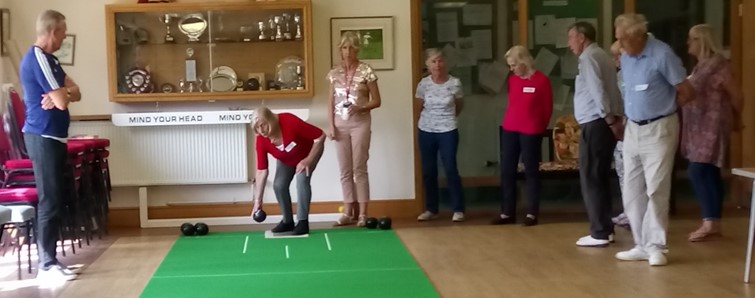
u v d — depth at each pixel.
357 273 5.14
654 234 5.25
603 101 5.55
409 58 7.62
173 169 7.46
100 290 4.87
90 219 6.39
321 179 7.64
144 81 7.44
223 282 4.97
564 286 4.73
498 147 7.96
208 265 5.50
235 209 7.60
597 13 7.86
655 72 5.04
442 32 7.81
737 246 5.81
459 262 5.45
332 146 7.62
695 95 5.21
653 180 5.16
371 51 7.60
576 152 7.53
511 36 7.87
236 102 7.58
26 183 5.81
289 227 6.72
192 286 4.89
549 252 5.73
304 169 6.58
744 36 7.81
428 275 5.08
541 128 6.87
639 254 5.39
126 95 7.34
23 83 5.14
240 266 5.45
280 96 7.41
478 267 5.29
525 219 6.98
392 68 7.62
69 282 5.11
